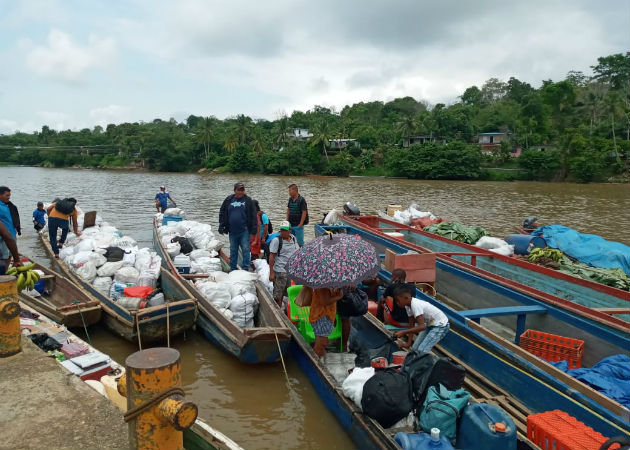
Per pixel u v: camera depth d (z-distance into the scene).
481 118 81.94
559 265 8.70
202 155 86.12
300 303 5.92
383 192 38.78
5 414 3.55
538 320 6.71
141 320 6.73
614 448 3.51
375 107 107.19
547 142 70.25
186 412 2.54
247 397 5.82
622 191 41.12
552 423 4.05
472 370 5.58
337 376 5.72
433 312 5.39
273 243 7.38
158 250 11.69
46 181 50.56
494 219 22.81
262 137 84.75
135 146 98.44
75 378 4.16
